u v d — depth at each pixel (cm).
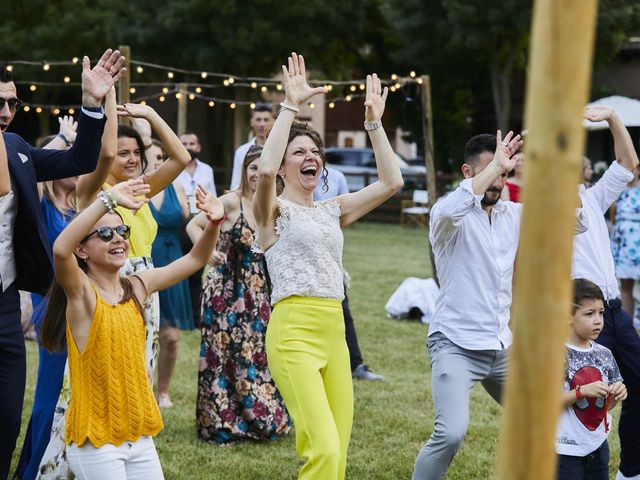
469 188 458
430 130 1357
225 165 3225
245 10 2788
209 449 628
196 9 2745
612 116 546
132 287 411
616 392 446
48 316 411
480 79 3156
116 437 388
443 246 477
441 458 455
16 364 431
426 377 855
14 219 430
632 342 530
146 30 2825
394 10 2903
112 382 389
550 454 174
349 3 2877
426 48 2905
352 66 3391
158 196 741
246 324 652
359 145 4025
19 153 432
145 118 487
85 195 479
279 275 437
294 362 425
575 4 160
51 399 502
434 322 481
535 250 168
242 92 2992
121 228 400
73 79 3206
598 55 2816
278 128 434
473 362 469
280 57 2919
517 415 174
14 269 434
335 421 434
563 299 169
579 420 449
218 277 655
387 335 1055
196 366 878
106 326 389
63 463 488
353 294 1362
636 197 1123
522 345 171
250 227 649
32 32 3077
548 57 162
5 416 426
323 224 445
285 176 458
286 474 577
